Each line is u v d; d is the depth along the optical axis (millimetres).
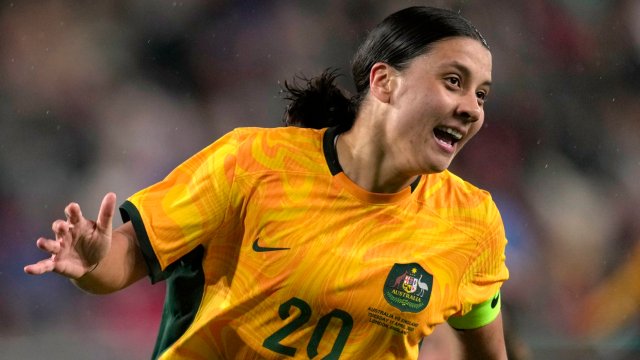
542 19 36375
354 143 8945
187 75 33469
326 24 34875
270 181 8898
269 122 33750
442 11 8805
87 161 31219
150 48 33375
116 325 25859
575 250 31750
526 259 30812
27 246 28781
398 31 8766
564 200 33000
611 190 34188
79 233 8180
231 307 8969
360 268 8836
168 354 9305
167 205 8914
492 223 9398
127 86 32688
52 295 26188
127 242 8930
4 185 30000
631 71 36594
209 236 9039
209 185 8914
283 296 8828
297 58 34344
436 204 9219
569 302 29953
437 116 8586
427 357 14227
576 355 24438
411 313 8977
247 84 33875
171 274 9336
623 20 37219
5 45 32438
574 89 35906
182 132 32469
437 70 8570
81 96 32094
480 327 10211
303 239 8820
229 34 34156
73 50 32750
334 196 8898
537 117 34938
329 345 8969
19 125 31406
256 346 9000
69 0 33281
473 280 9484
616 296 30094
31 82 32094
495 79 35125
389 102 8750
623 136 35656
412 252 9000
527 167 33812
